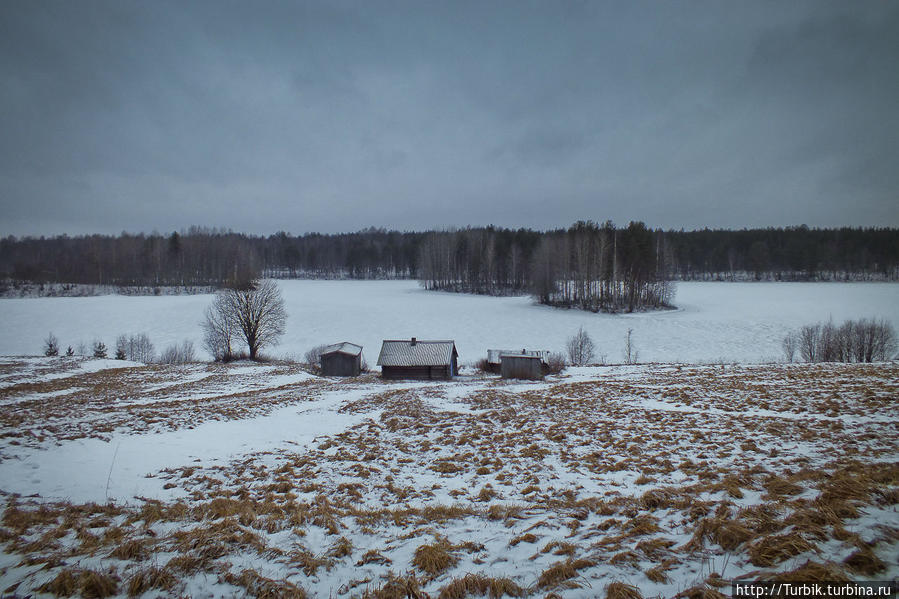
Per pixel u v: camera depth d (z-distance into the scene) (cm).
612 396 2858
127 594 617
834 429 1548
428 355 4981
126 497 1153
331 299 11412
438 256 14038
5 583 639
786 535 647
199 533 830
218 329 6241
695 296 11350
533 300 10825
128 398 3234
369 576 702
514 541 800
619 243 10012
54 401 3041
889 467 958
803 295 11044
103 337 7188
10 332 7431
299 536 870
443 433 1978
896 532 617
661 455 1423
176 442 1808
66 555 739
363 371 5756
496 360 5516
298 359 6419
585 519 915
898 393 2166
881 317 7625
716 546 682
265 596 622
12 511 974
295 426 2198
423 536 865
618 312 9119
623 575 628
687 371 4044
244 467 1483
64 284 13212
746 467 1183
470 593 621
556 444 1688
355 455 1650
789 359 5284
